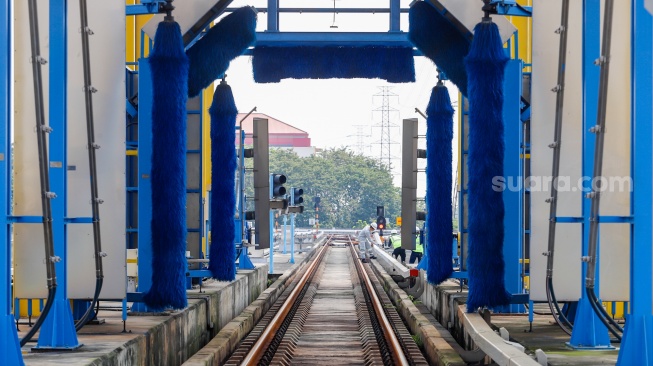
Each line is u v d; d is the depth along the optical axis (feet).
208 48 48.42
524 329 40.55
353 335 59.77
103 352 31.32
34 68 28.19
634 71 23.25
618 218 24.76
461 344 48.52
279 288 92.07
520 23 58.18
